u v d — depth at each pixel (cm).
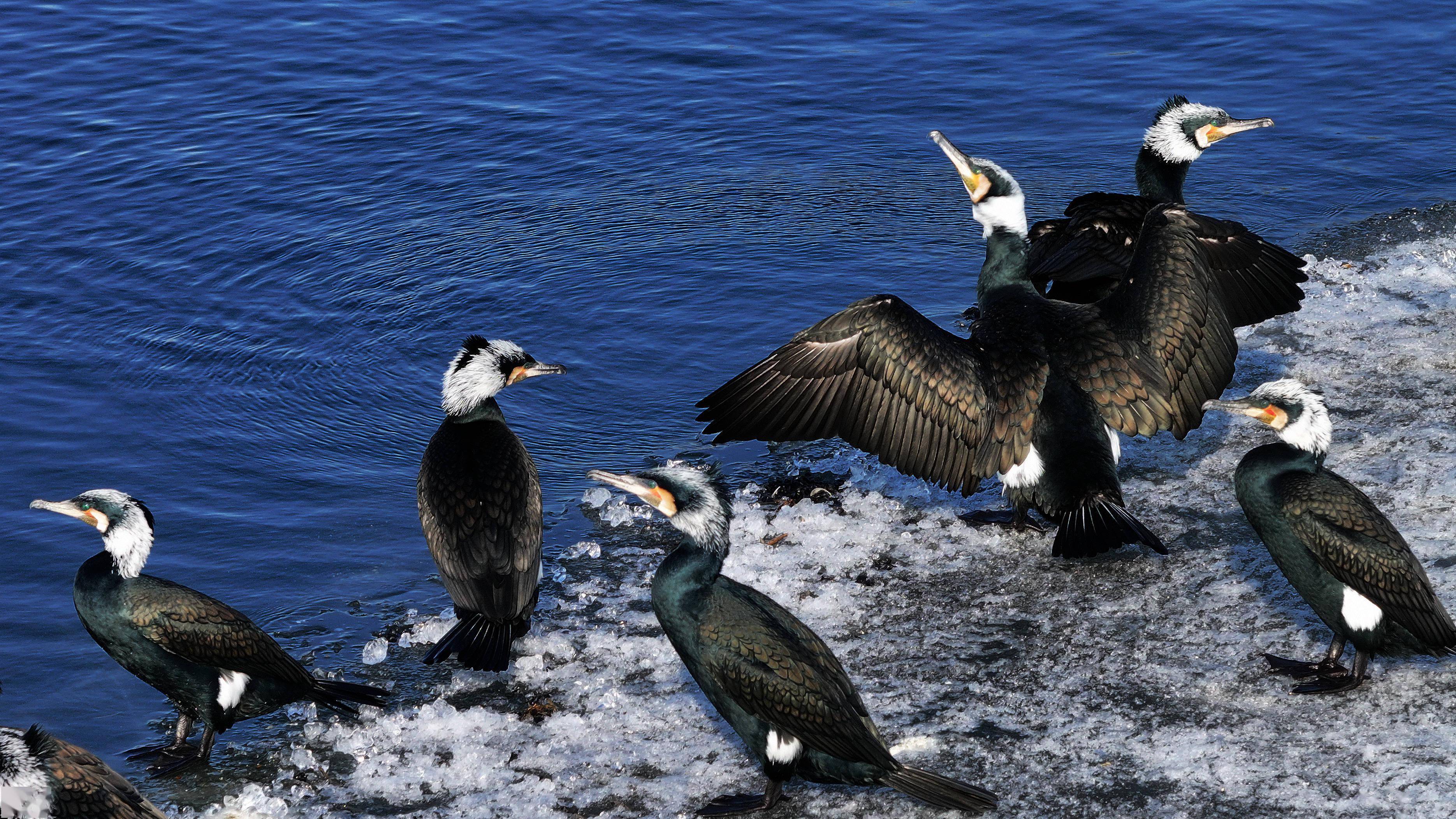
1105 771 893
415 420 1482
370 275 1759
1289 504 934
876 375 1044
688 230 1869
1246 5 2634
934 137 1138
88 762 793
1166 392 1059
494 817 885
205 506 1330
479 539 1034
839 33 2545
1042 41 2491
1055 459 1055
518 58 2436
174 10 2653
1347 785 858
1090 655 1021
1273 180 1956
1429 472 1206
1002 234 1129
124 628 925
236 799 911
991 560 1159
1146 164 1360
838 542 1196
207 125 2172
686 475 854
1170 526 1188
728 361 1570
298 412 1491
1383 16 2555
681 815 879
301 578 1222
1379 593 906
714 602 850
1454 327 1497
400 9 2666
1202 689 970
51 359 1576
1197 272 1088
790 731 836
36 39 2498
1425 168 1964
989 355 1058
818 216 1905
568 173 2036
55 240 1830
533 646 1079
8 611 1176
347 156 2073
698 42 2509
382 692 984
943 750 923
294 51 2464
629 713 991
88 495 941
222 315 1677
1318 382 1399
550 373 1159
